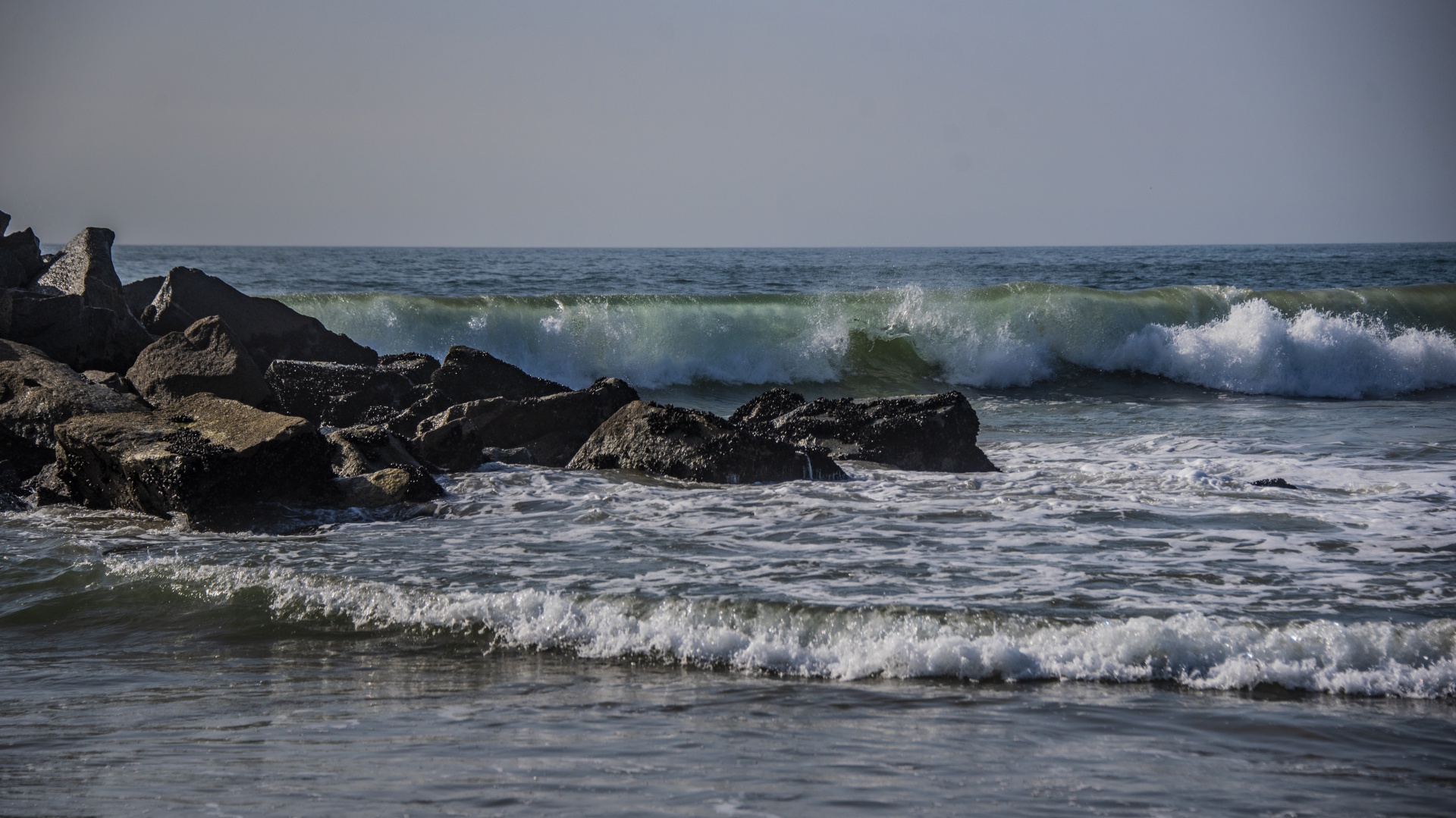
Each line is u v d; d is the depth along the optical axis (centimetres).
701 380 8906
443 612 2770
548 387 6025
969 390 9031
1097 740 1970
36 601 2923
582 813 1568
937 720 2083
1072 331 9525
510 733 1983
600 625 2645
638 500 4181
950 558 3272
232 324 6238
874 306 9544
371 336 8350
